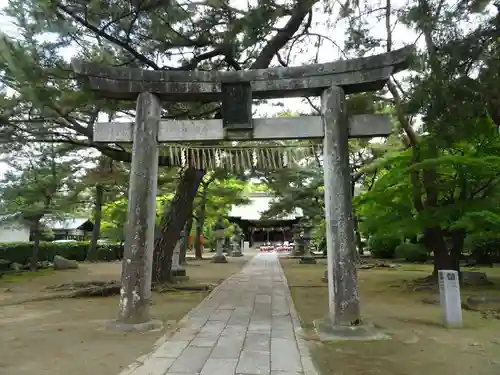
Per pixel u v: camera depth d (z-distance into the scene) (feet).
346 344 20.63
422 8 27.91
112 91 25.99
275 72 25.75
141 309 24.04
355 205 48.49
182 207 45.55
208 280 53.06
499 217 32.04
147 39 35.50
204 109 42.93
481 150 36.78
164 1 30.48
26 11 30.86
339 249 23.25
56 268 74.28
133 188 25.11
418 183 39.96
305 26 42.16
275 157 26.45
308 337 22.16
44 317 27.99
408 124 38.52
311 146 26.35
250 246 173.78
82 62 25.63
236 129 25.62
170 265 45.06
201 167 26.66
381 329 24.03
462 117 26.50
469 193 39.88
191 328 24.18
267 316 28.07
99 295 38.50
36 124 38.83
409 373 16.22
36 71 30.07
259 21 31.68
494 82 24.13
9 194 60.13
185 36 35.78
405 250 85.56
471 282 43.42
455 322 24.22
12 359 17.88
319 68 25.45
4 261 71.61
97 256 104.17
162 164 42.83
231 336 22.18
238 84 25.90
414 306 32.48
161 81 26.25
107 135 26.35
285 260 98.48
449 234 44.68
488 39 25.81
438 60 26.02
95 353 18.79
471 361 17.69
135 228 24.59
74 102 31.12
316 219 95.86
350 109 41.04
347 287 22.84
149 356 18.25
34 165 60.59
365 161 77.05
